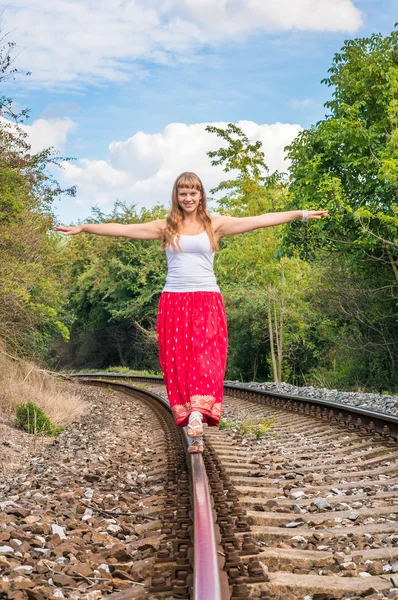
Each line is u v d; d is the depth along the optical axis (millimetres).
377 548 3783
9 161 13211
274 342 30156
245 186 24531
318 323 27859
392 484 5488
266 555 3447
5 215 13227
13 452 8484
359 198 16828
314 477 5887
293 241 18641
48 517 4570
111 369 43594
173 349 4367
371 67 16625
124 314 45781
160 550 3473
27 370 14375
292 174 18609
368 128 17312
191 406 4227
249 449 7715
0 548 3627
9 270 13438
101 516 4809
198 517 3441
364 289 22625
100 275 47375
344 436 8266
